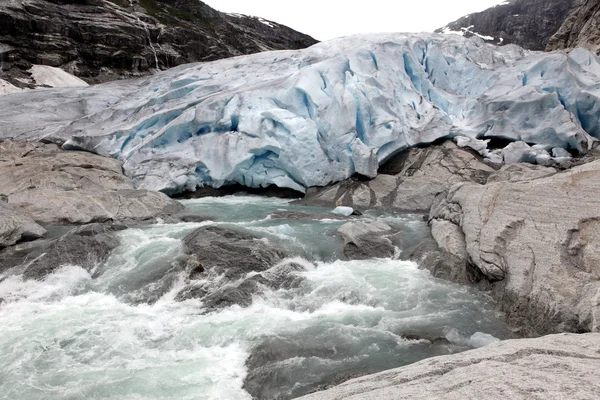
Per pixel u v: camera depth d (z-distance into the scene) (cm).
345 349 607
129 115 1928
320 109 1593
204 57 4469
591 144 1538
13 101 2217
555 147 1557
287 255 905
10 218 968
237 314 716
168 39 4319
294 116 1566
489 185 905
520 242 734
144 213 1193
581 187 718
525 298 667
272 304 750
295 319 700
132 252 938
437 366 381
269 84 1750
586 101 1591
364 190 1432
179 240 988
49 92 2348
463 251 879
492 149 1664
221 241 920
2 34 3225
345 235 1012
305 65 1953
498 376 313
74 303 763
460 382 314
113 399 506
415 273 866
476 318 693
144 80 2567
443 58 1948
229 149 1567
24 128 1962
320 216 1237
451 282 825
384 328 669
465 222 898
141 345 629
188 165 1561
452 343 622
